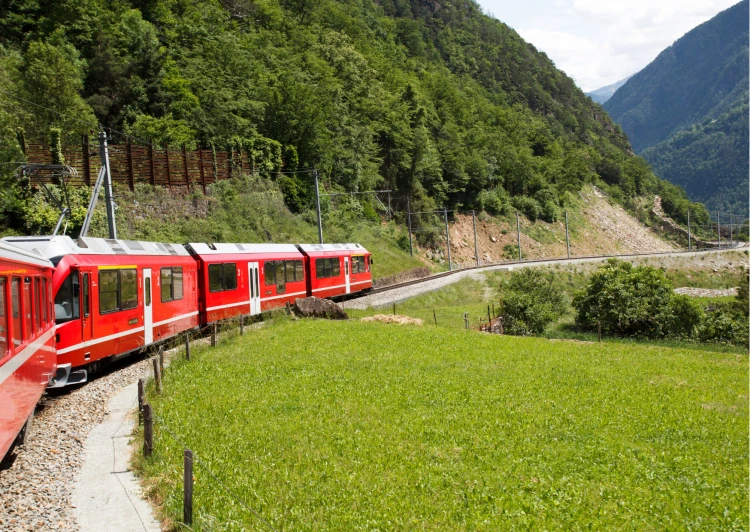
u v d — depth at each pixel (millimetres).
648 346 29078
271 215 54906
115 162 40906
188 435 12320
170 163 45906
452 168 99562
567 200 128250
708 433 14086
